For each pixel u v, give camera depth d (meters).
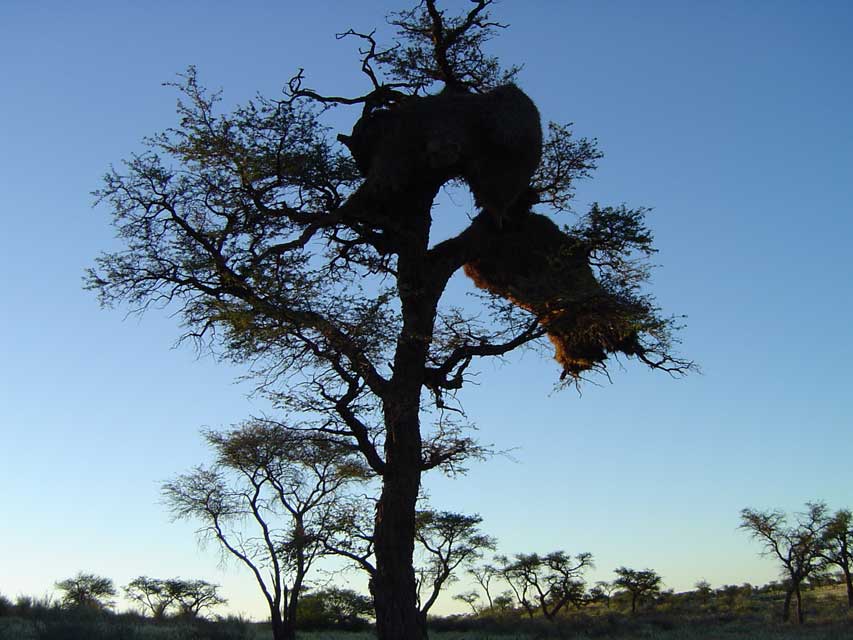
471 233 15.87
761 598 62.31
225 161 14.88
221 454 27.05
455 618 49.31
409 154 14.54
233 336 14.84
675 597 63.84
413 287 15.30
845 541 46.03
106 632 21.25
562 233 16.44
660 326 15.63
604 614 53.56
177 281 14.75
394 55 16.23
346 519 26.41
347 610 43.00
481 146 14.53
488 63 16.64
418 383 15.08
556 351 17.55
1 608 26.33
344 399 15.10
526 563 53.94
